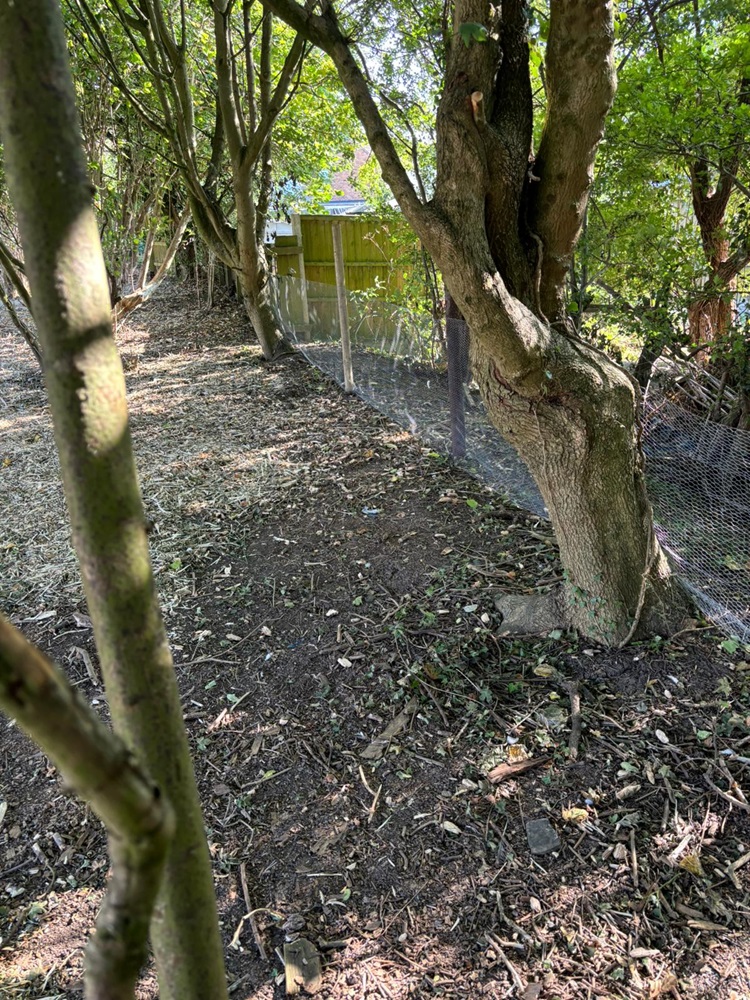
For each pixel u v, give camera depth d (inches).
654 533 107.0
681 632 106.6
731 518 132.1
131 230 317.1
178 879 24.7
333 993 67.1
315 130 370.0
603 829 80.4
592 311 181.6
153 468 188.1
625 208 183.6
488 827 82.1
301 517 157.0
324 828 84.4
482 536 141.3
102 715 105.0
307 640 116.6
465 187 81.4
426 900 75.1
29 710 13.7
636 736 91.6
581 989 65.4
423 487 164.7
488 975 67.5
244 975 69.4
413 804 86.0
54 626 125.3
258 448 198.4
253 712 102.9
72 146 21.1
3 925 75.9
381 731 97.2
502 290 84.0
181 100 244.5
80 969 70.7
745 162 171.5
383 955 70.2
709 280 176.6
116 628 22.7
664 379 165.0
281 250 353.7
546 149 85.6
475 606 119.3
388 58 183.9
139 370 287.9
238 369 282.7
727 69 158.2
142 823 15.7
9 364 300.2
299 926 73.6
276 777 91.8
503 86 85.4
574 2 74.1
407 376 213.9
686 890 73.4
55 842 85.6
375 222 285.6
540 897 74.0
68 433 21.7
